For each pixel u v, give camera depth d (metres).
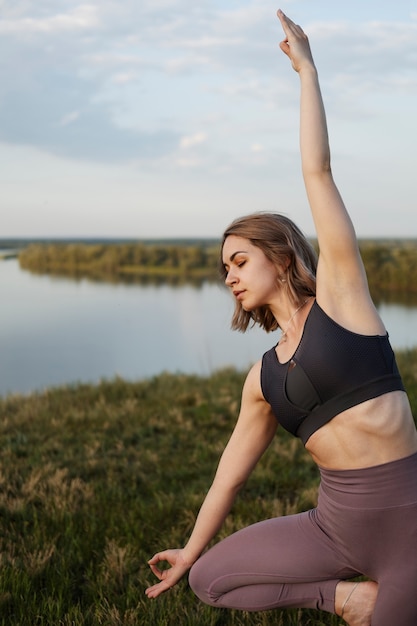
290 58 2.31
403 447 2.07
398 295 35.75
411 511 2.04
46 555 3.50
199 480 4.90
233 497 2.50
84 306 41.78
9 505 4.23
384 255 38.94
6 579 3.21
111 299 47.03
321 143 2.16
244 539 2.41
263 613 2.96
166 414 6.91
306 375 2.09
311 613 3.07
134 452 5.65
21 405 7.66
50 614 2.95
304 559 2.27
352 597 2.24
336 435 2.09
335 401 2.07
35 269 92.62
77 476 4.97
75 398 7.92
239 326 2.49
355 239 2.12
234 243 2.30
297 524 2.35
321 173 2.15
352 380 2.05
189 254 84.19
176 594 3.18
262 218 2.28
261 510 4.16
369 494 2.07
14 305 42.03
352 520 2.11
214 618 2.98
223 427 6.45
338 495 2.15
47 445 5.81
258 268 2.27
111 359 20.52
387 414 2.05
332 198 2.13
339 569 2.24
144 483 4.91
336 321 2.09
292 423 2.18
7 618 2.99
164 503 4.36
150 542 3.86
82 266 91.44
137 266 88.38
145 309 39.59
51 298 47.84
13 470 5.07
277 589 2.36
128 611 2.99
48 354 21.77
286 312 2.28
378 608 2.11
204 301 45.47
